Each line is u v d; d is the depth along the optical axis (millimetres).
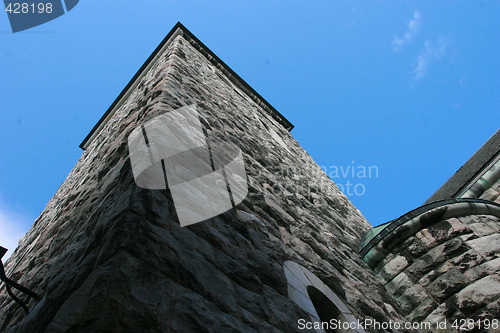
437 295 5980
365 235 7996
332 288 4848
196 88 7309
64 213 5648
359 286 5625
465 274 6066
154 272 2686
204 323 2631
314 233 5961
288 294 3848
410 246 6773
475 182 12031
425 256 6543
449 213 7055
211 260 3258
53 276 3637
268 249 4250
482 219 7141
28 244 6836
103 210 3568
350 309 4754
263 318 3205
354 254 6898
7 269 6805
